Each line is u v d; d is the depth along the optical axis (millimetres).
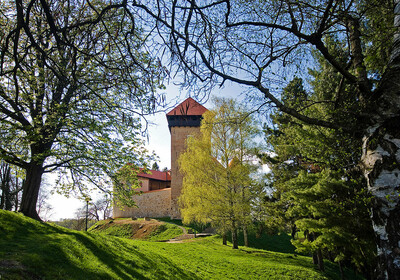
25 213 10664
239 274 12734
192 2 2666
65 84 3770
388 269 2711
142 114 3404
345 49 6801
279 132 16344
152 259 10703
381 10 4375
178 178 40781
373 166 3041
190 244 18281
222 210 17375
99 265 7332
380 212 2887
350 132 3664
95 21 2910
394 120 3018
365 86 3562
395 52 3240
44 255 6258
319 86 9883
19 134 10531
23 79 8586
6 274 4875
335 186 9312
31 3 2646
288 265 15344
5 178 19828
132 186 12773
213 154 18906
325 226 10062
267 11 4625
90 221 48594
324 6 4320
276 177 19344
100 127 10102
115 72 3812
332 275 15438
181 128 41688
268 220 17766
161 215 42469
